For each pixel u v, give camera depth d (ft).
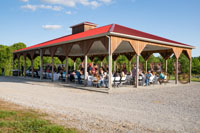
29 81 52.26
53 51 50.93
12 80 56.49
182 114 18.47
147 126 14.29
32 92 31.83
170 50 55.67
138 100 26.04
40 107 20.02
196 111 19.92
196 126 14.52
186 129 13.75
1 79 60.34
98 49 60.44
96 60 121.19
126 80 45.44
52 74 50.75
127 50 63.31
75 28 63.41
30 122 14.17
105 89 34.94
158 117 17.10
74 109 19.47
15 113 16.81
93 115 17.19
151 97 28.78
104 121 15.40
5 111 17.31
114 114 17.81
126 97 28.40
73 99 25.80
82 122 14.97
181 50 50.96
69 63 124.06
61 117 16.25
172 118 16.85
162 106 22.27
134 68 43.91
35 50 59.72
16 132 12.21
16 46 128.26
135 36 36.83
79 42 41.65
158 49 58.29
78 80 44.68
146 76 43.19
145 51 64.54
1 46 114.52
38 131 12.35
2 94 28.68
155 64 64.54
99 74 39.50
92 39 37.76
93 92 32.91
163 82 48.85
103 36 34.99
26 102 22.67
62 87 39.63
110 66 34.12
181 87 44.01
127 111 19.27
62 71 54.85
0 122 13.92
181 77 68.08
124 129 13.50
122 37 35.96
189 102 25.04
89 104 22.53
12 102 22.43
